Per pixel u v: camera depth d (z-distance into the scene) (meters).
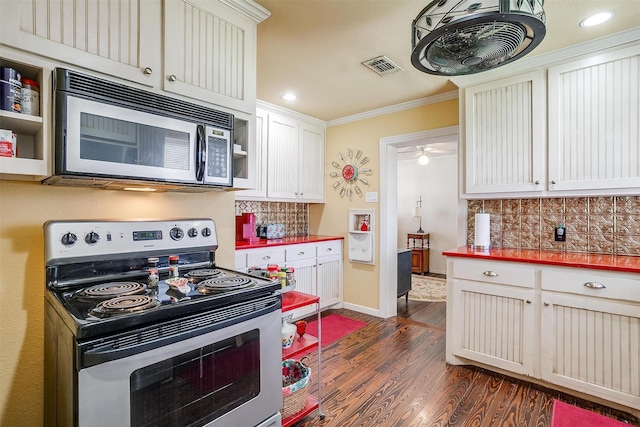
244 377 1.24
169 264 1.53
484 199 2.77
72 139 1.08
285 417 1.66
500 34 1.39
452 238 6.02
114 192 1.48
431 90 3.00
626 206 2.23
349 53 2.28
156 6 1.36
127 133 1.22
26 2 1.04
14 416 1.20
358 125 3.79
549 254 2.28
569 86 2.18
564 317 1.96
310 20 1.88
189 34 1.47
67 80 1.07
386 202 3.59
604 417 1.80
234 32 1.65
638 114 1.96
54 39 1.09
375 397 2.01
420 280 5.50
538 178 2.27
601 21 1.86
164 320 1.02
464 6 1.29
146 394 0.97
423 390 2.09
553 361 2.00
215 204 1.85
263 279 1.44
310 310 3.58
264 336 1.31
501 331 2.20
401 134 3.43
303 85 2.88
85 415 0.86
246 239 3.29
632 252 2.20
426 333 3.10
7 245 1.20
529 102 2.32
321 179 4.05
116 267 1.38
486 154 2.50
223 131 1.54
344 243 3.92
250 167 1.73
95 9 1.19
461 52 1.55
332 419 1.80
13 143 1.03
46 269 1.21
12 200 1.21
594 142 2.09
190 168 1.41
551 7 1.73
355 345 2.82
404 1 1.71
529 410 1.87
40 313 1.26
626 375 1.77
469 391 2.07
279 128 3.52
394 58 2.36
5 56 1.00
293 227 4.13
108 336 0.91
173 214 1.68
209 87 1.54
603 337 1.84
